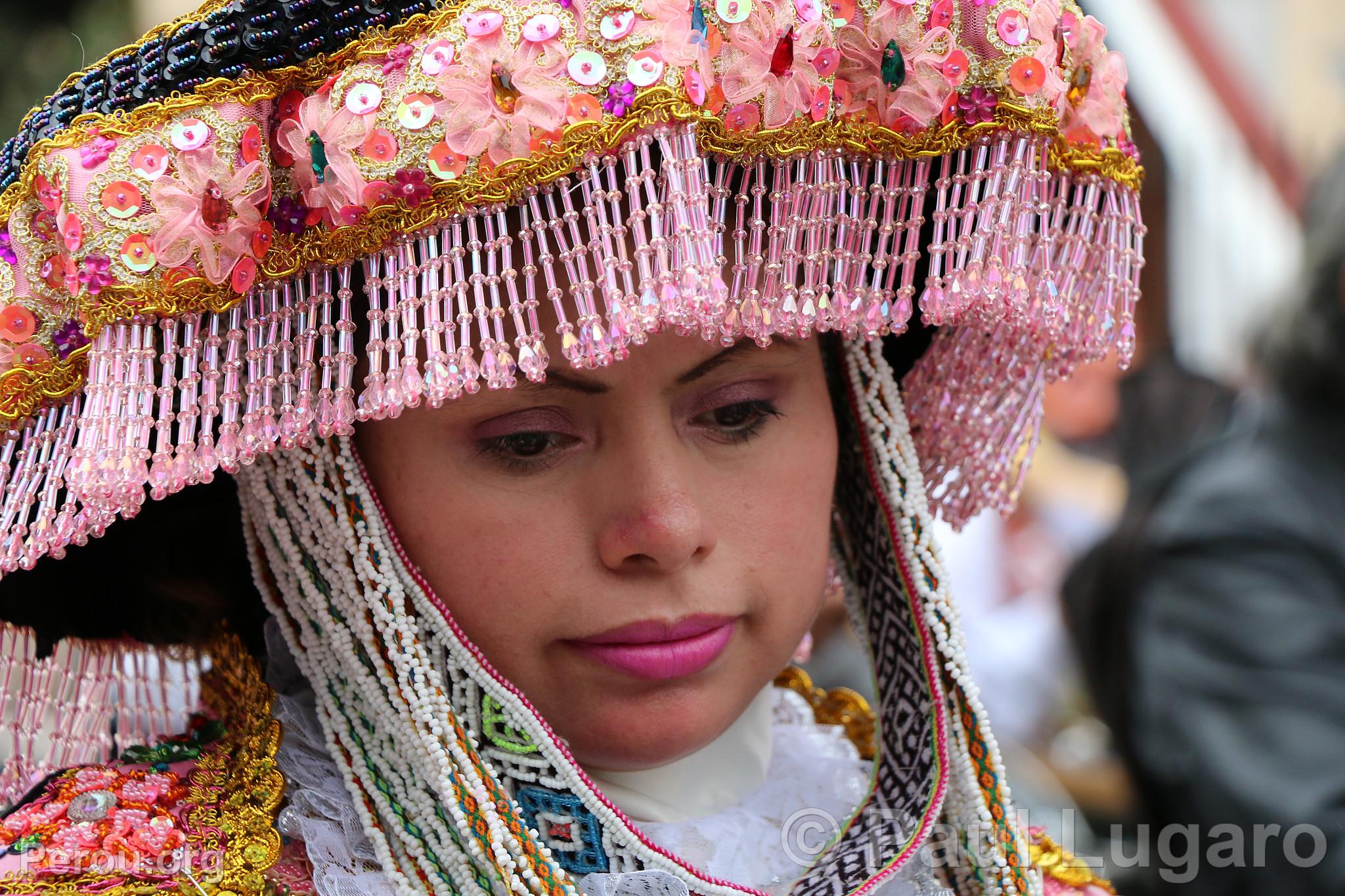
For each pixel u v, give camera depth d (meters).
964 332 2.21
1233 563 3.23
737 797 2.11
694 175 1.53
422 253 1.58
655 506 1.75
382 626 1.81
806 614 1.97
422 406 1.77
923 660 2.04
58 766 2.08
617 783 2.00
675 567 1.78
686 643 1.84
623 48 1.53
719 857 2.01
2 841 1.76
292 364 1.65
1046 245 1.80
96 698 2.10
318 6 1.57
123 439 1.55
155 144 1.54
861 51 1.67
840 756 2.31
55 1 5.48
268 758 1.83
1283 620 3.16
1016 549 4.98
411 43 1.57
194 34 1.57
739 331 1.65
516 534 1.78
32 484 1.64
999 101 1.72
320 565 1.84
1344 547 3.23
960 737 2.02
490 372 1.56
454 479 1.78
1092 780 4.08
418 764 1.81
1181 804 3.17
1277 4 5.37
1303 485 3.29
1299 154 5.30
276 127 1.61
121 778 1.85
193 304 1.57
